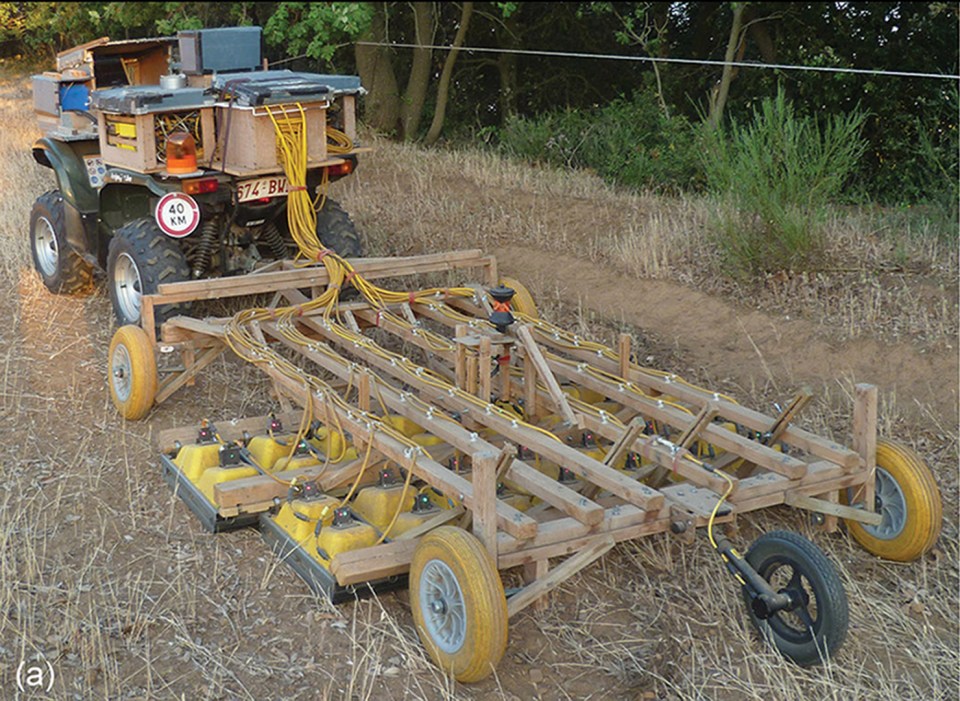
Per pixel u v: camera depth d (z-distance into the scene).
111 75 7.74
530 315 6.95
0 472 5.50
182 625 4.32
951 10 12.38
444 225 9.75
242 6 12.77
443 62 16.72
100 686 3.98
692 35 15.33
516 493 4.93
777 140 8.17
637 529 4.27
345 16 12.30
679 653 4.36
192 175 6.62
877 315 7.08
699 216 9.23
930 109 12.55
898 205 11.23
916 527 4.75
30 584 4.54
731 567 4.25
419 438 5.22
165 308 6.79
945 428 6.11
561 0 16.06
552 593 4.67
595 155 12.45
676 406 5.11
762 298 7.59
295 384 5.21
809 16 13.42
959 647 4.47
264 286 6.52
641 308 7.91
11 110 14.95
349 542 4.47
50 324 7.61
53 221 7.96
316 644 4.24
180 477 5.26
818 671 4.23
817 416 6.28
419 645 4.22
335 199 10.40
